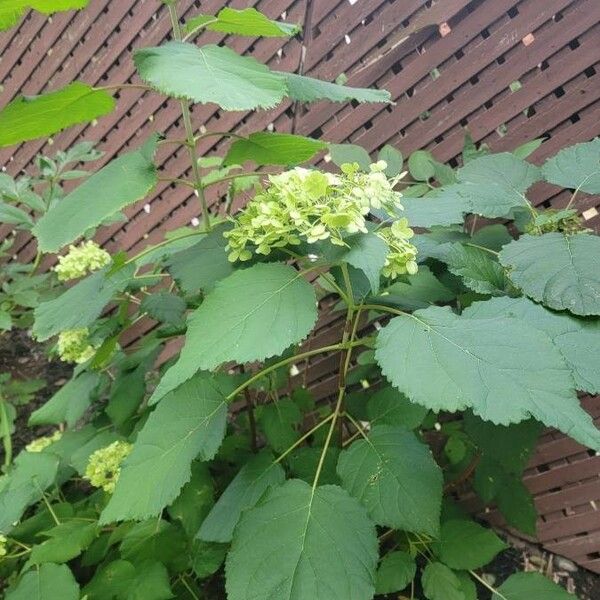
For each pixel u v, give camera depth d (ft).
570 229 1.58
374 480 1.49
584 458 2.33
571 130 2.11
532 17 2.04
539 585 1.78
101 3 3.14
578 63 2.01
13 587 1.93
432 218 1.51
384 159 2.14
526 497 2.18
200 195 1.78
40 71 3.62
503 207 1.62
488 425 1.82
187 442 1.50
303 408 2.54
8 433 3.06
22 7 1.29
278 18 2.61
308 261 1.61
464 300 1.89
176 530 2.02
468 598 1.87
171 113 3.20
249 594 1.27
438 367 1.19
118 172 1.42
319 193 1.27
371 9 2.35
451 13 2.15
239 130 3.00
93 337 2.34
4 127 1.31
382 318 2.66
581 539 2.41
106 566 2.03
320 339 2.82
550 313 1.32
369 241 1.27
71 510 2.28
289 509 1.39
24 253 4.34
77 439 2.55
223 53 1.27
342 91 1.61
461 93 2.28
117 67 3.32
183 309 2.02
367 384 2.63
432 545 1.94
